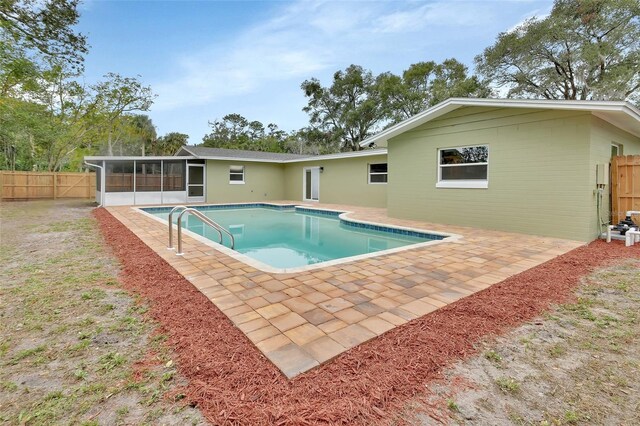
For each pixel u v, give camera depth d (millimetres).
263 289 3238
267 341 2199
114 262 4391
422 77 25703
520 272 3904
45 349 2150
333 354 2037
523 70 18344
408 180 8758
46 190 17078
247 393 1698
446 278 3648
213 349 2117
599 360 2061
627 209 6324
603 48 15742
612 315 2730
